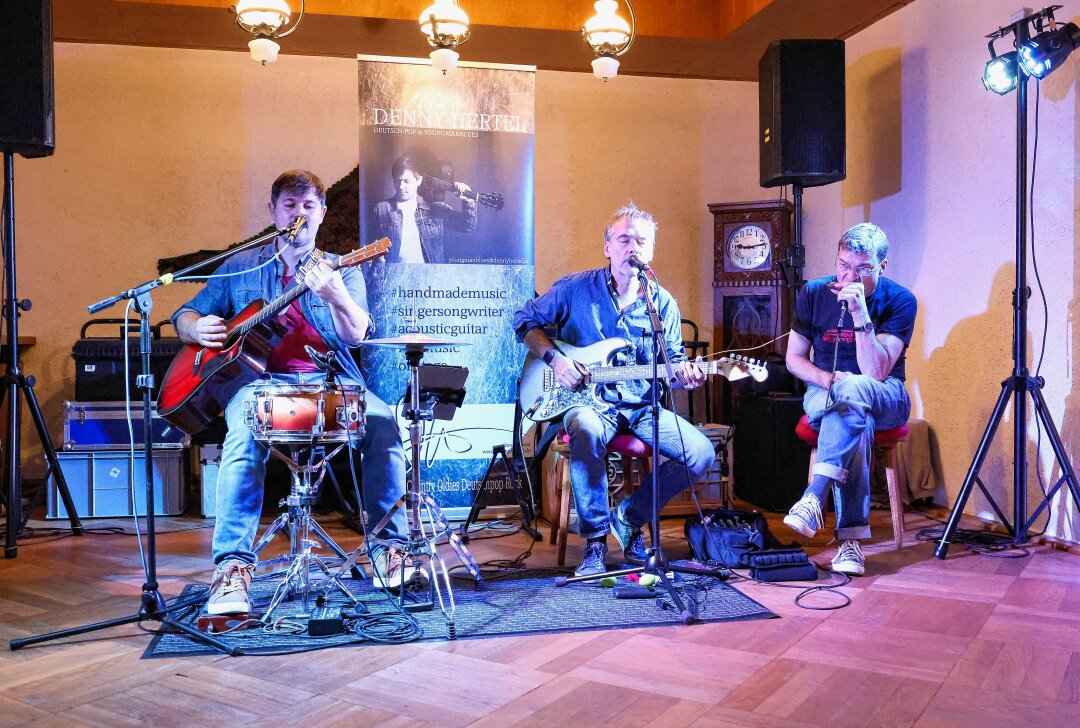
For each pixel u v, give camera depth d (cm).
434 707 203
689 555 361
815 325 361
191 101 516
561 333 353
